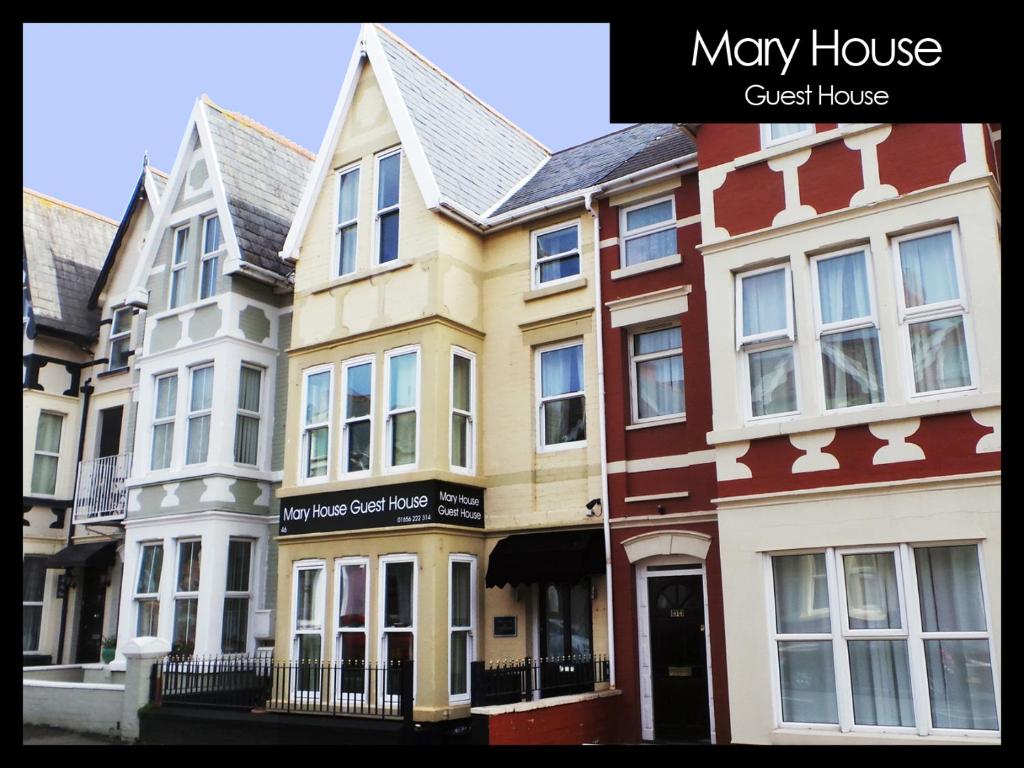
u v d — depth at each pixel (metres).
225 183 19.44
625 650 13.61
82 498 21.23
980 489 9.88
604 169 17.25
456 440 15.47
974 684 9.68
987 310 10.20
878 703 10.14
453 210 15.99
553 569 13.76
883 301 10.88
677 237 14.57
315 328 17.12
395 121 16.80
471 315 16.16
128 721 15.73
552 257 16.00
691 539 13.32
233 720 14.65
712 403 12.42
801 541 10.84
